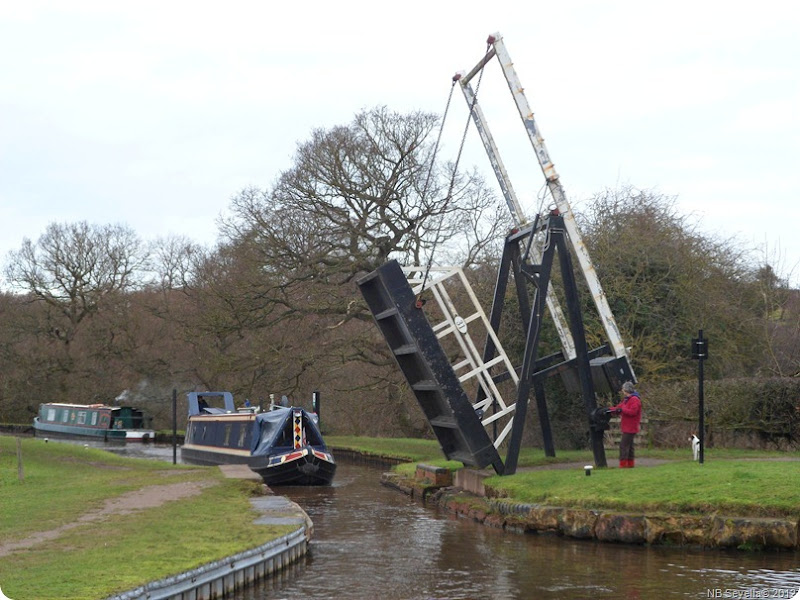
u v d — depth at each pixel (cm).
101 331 6656
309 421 3319
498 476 2141
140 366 6366
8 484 2469
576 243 2181
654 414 2780
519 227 2375
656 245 3225
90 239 6856
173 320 5172
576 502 1720
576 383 2277
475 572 1435
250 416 3441
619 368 2144
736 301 3297
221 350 4700
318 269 3750
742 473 1675
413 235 3797
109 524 1593
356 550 1659
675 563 1434
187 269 6506
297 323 4053
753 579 1318
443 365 2142
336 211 3747
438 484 2573
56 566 1198
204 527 1561
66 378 6819
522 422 2153
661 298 3206
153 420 6525
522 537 1736
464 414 2139
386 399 4403
